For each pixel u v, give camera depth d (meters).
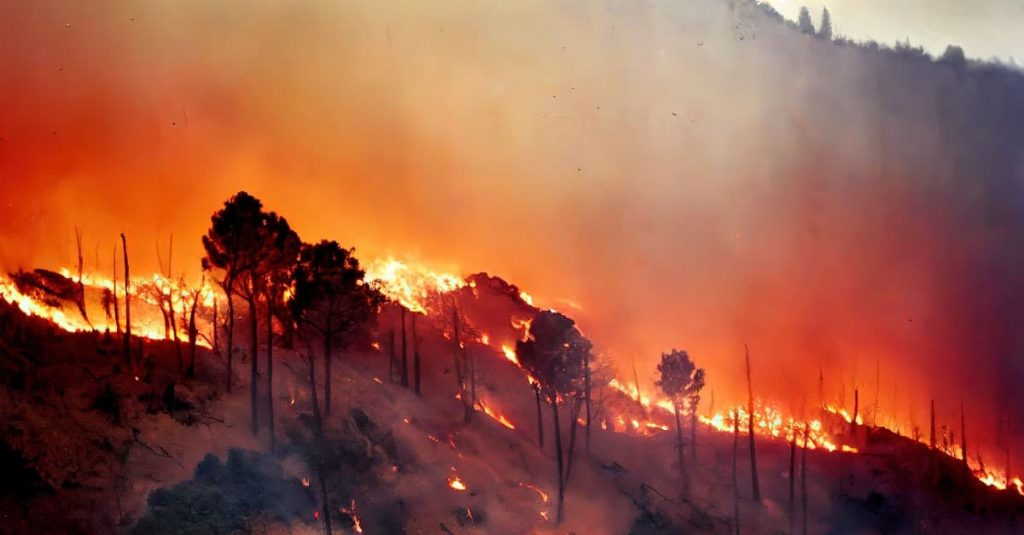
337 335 59.38
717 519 61.06
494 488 57.88
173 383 54.94
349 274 58.06
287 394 58.97
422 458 57.88
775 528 61.75
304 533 47.88
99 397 51.72
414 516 53.16
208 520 44.91
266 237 56.19
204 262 57.47
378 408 60.84
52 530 44.16
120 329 60.03
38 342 54.91
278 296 61.34
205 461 48.72
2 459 45.94
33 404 49.72
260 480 48.94
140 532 43.97
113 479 47.62
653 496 61.69
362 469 54.81
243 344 63.56
